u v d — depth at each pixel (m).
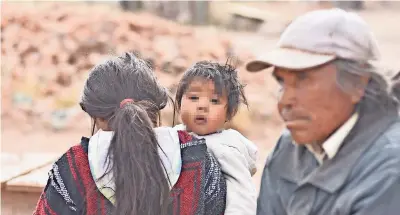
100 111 1.90
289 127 1.54
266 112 8.39
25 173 3.31
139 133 1.82
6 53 9.80
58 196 1.84
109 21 10.24
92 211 1.82
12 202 3.18
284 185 1.72
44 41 9.95
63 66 9.61
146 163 1.81
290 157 1.74
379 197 1.50
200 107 2.07
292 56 1.51
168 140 1.91
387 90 1.57
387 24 17.23
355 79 1.50
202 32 11.12
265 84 9.19
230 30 15.12
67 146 7.78
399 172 1.51
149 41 9.95
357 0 20.11
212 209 1.90
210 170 1.92
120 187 1.80
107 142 1.86
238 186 1.97
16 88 9.32
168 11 16.09
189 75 2.10
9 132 8.31
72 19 10.37
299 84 1.52
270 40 13.51
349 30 1.50
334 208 1.56
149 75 1.98
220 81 2.07
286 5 18.50
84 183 1.84
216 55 9.72
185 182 1.88
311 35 1.51
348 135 1.58
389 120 1.59
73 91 9.13
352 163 1.56
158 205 1.81
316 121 1.52
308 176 1.62
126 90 1.91
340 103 1.52
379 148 1.55
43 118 8.74
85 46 9.88
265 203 1.76
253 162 2.18
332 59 1.49
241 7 16.53
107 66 1.96
